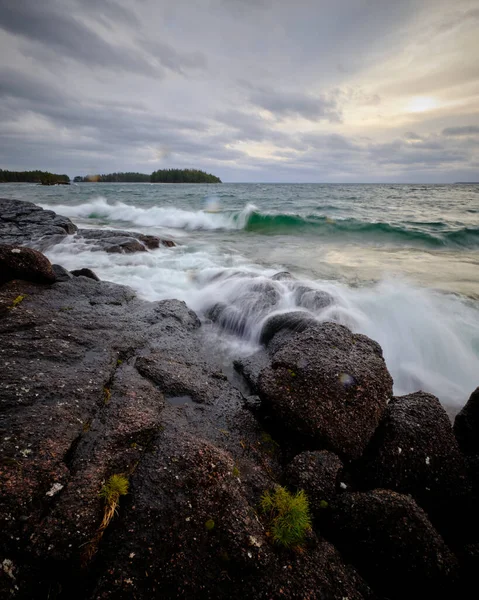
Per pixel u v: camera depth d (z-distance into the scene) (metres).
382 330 7.78
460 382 6.54
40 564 2.34
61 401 3.73
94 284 8.32
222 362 6.35
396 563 2.87
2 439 3.01
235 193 64.69
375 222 20.91
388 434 4.02
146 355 5.57
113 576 2.38
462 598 2.77
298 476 3.50
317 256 15.76
